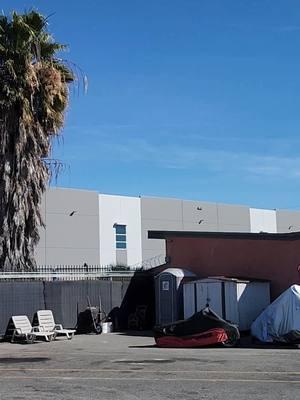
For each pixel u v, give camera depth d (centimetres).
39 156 2342
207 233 2606
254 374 1209
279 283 2366
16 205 2241
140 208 5172
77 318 2405
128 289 2644
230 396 965
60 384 1104
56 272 2442
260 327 1933
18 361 1510
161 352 1678
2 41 2264
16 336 2069
